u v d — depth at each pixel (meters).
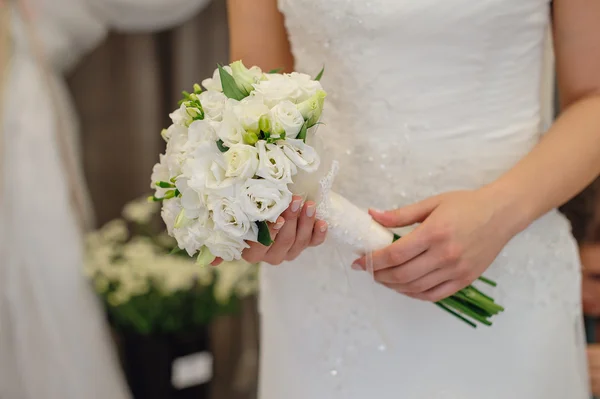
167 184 0.89
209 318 2.00
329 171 0.91
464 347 1.04
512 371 1.03
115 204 2.47
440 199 0.95
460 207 0.93
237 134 0.85
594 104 1.00
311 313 1.08
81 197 2.00
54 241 1.86
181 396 2.03
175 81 2.44
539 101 1.05
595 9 0.98
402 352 1.06
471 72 1.00
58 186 1.89
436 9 0.97
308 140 0.89
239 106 0.85
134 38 2.40
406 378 1.06
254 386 2.44
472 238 0.92
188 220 0.87
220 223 0.85
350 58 1.02
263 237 0.86
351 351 1.07
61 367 1.85
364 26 1.00
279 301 1.11
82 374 1.87
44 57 1.91
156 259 2.02
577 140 0.97
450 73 1.00
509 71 1.01
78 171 2.08
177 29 2.40
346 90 1.04
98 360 1.90
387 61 1.01
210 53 2.42
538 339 1.03
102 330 1.94
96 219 2.47
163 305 1.96
